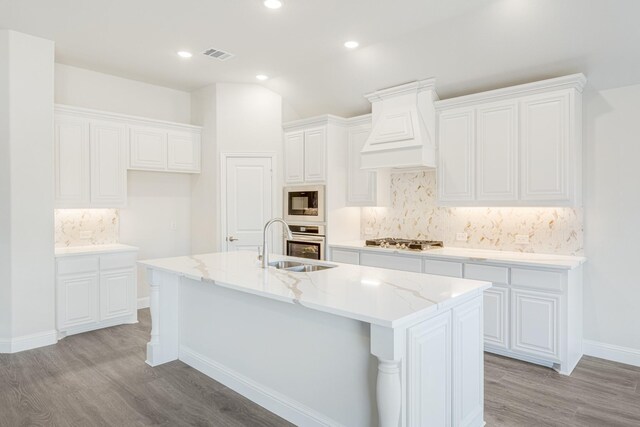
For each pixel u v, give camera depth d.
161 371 3.34
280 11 3.34
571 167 3.44
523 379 3.21
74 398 2.88
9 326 3.71
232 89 5.25
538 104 3.59
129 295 4.59
